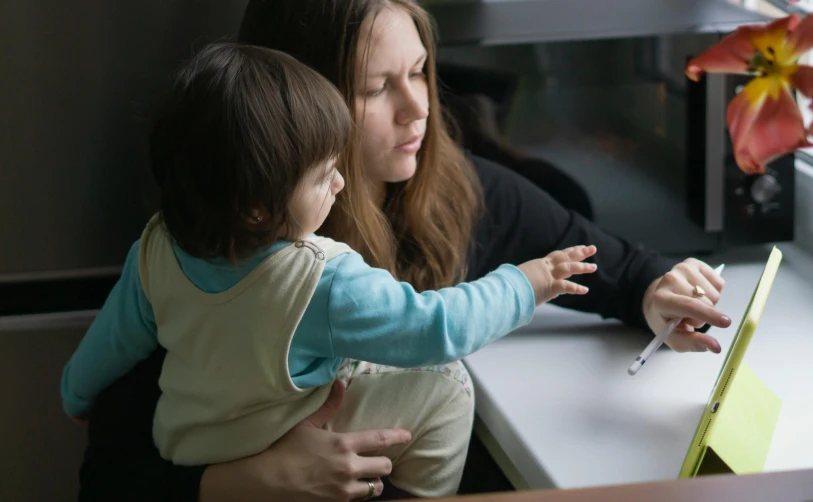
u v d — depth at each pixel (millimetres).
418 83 1036
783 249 1301
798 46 761
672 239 1253
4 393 1258
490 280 906
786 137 782
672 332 1013
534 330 1144
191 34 1160
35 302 1249
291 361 856
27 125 1158
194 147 808
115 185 1199
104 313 1036
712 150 1185
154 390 1073
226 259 843
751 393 894
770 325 1101
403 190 1136
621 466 857
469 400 986
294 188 815
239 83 809
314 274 826
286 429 908
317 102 828
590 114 1189
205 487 914
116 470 998
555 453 881
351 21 969
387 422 962
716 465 771
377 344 840
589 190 1230
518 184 1209
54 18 1125
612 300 1117
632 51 1159
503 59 1155
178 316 896
